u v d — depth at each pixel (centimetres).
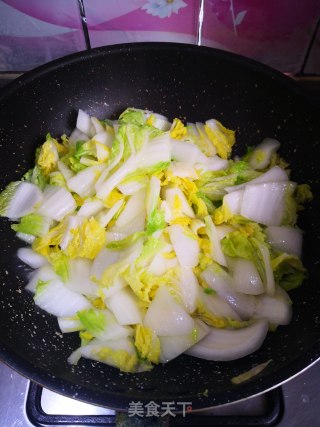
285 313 26
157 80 33
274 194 30
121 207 30
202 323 27
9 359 20
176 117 35
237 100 33
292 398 25
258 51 34
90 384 21
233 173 32
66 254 29
